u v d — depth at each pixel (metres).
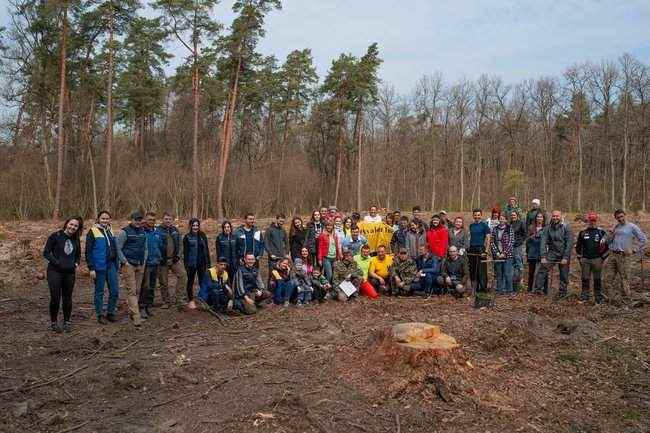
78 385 5.87
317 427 4.80
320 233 11.35
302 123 39.97
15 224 22.33
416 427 4.83
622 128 48.47
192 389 5.71
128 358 6.74
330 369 6.22
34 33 26.08
